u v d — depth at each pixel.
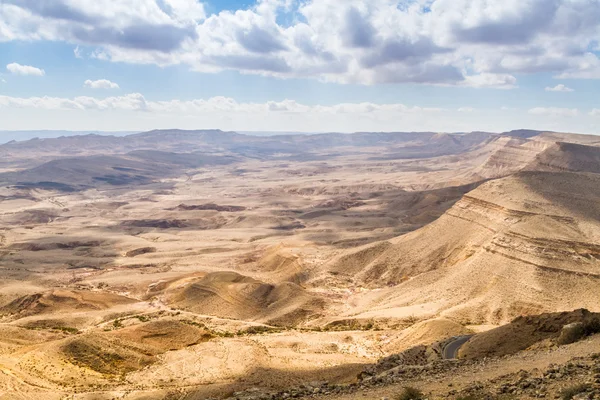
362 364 69.62
